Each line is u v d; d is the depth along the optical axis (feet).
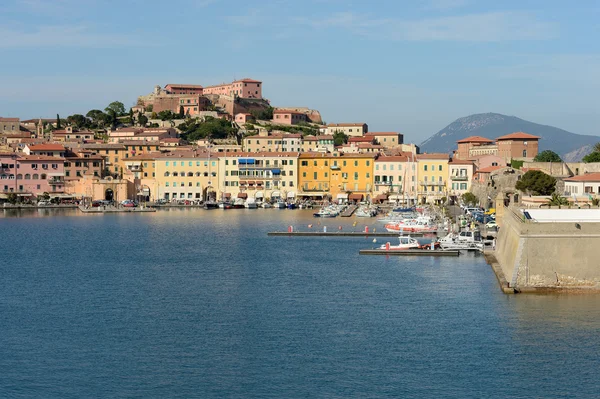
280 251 586.86
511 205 522.88
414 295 406.00
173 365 300.20
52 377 288.71
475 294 400.67
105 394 273.75
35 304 398.21
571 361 298.15
